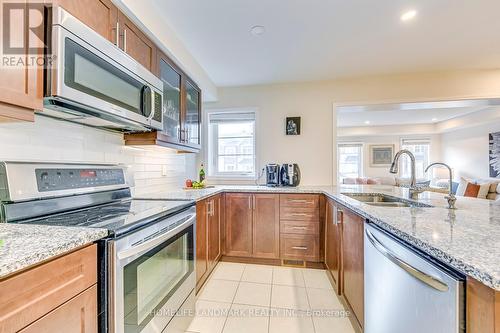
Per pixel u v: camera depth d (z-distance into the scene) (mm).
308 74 3182
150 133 1932
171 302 1460
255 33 2221
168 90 2158
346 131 7227
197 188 2973
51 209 1236
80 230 908
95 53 1194
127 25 1585
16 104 897
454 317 718
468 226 1059
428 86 3154
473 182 4969
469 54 2646
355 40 2350
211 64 2854
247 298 2100
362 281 1497
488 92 3027
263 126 3545
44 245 736
